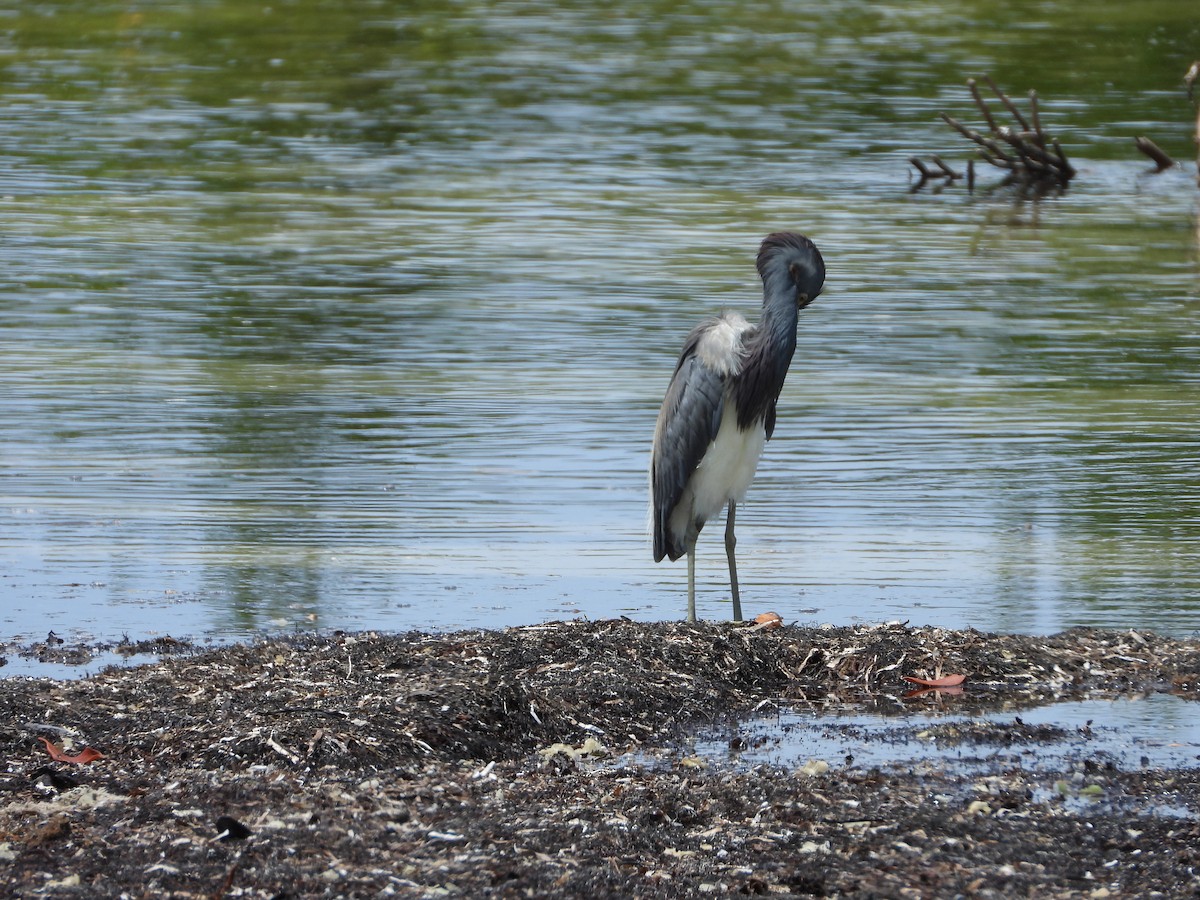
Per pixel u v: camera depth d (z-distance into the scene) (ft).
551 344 65.92
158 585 39.88
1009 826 25.76
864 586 40.24
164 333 67.41
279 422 55.62
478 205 91.50
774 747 29.89
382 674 32.04
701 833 25.23
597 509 46.73
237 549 42.86
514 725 30.04
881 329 69.00
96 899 22.26
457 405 57.67
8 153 102.47
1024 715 31.73
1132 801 27.09
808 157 104.47
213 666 32.89
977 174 101.81
